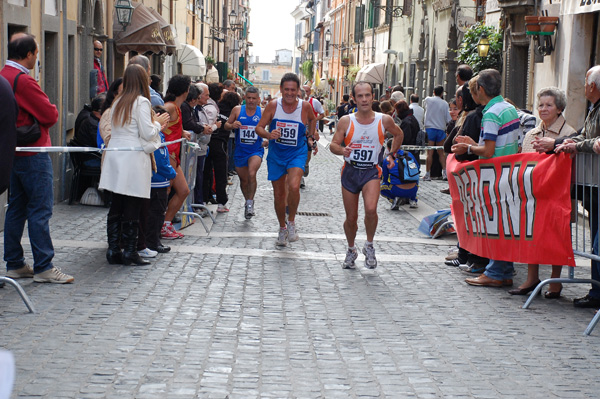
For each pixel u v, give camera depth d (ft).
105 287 24.98
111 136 27.58
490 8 72.18
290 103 33.17
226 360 17.95
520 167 25.84
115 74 69.67
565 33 50.49
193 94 38.78
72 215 40.55
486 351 19.58
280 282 26.96
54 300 23.03
